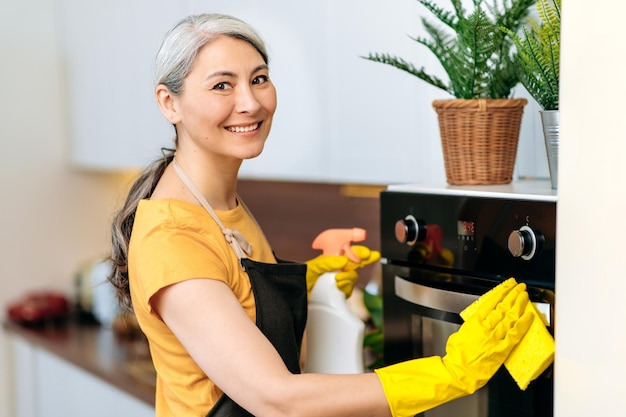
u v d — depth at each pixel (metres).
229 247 1.41
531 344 1.19
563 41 1.08
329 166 2.16
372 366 1.87
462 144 1.50
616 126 1.01
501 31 1.46
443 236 1.41
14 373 3.27
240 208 1.51
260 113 1.38
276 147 2.33
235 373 1.22
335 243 1.70
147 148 2.75
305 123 2.22
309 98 2.19
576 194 1.07
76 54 3.17
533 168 1.69
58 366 2.95
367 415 1.19
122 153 2.91
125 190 1.67
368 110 2.02
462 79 1.51
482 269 1.34
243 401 1.23
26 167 3.30
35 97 3.29
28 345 3.15
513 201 1.28
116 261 1.50
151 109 2.71
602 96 1.03
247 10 2.36
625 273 1.01
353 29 2.02
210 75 1.34
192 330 1.27
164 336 1.38
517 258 1.28
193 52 1.35
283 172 2.32
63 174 3.37
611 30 1.01
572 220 1.08
